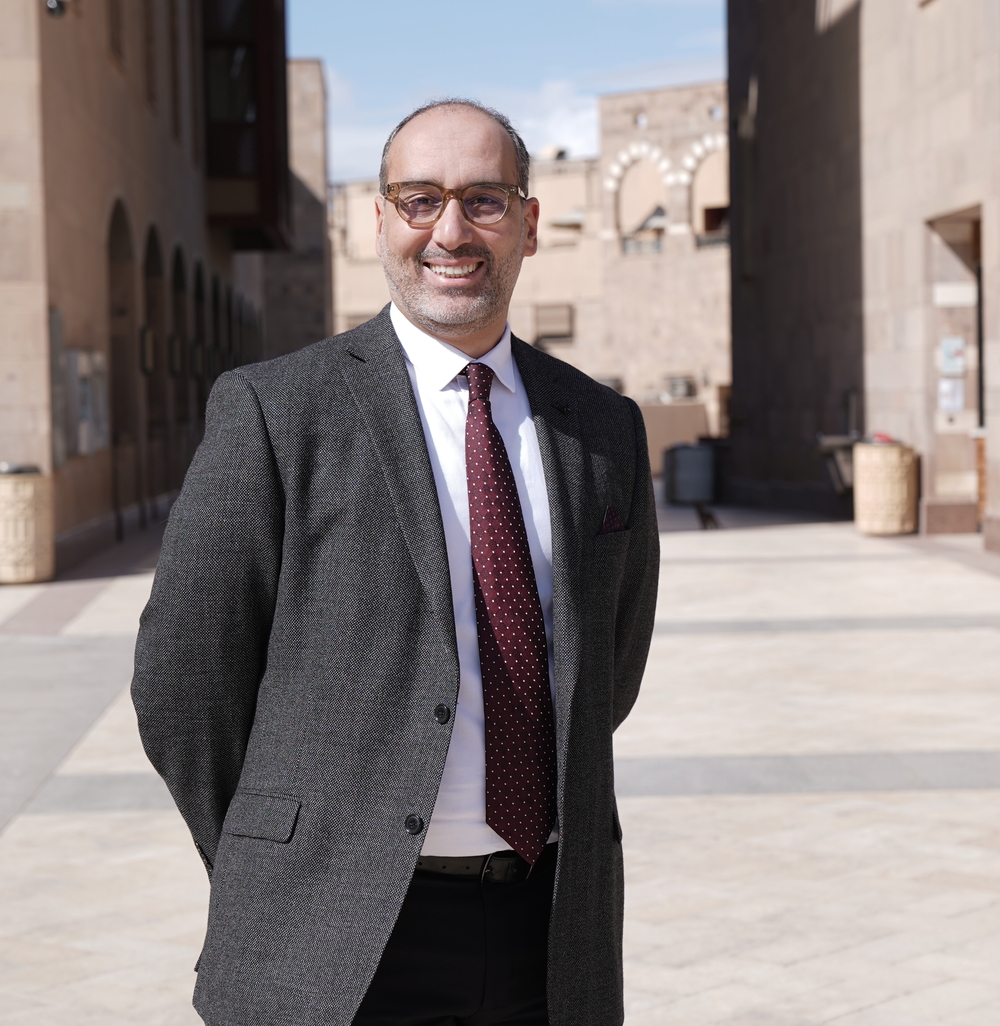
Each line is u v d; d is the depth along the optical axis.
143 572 13.70
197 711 2.00
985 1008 3.60
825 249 18.86
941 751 6.23
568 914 2.02
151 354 19.77
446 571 1.98
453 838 2.02
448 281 2.05
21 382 13.30
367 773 1.95
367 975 1.90
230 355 30.48
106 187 16.73
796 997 3.67
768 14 21.28
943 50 14.70
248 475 1.98
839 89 18.09
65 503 14.32
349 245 51.47
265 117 25.97
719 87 42.47
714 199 43.00
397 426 2.04
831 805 5.45
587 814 2.06
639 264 44.06
